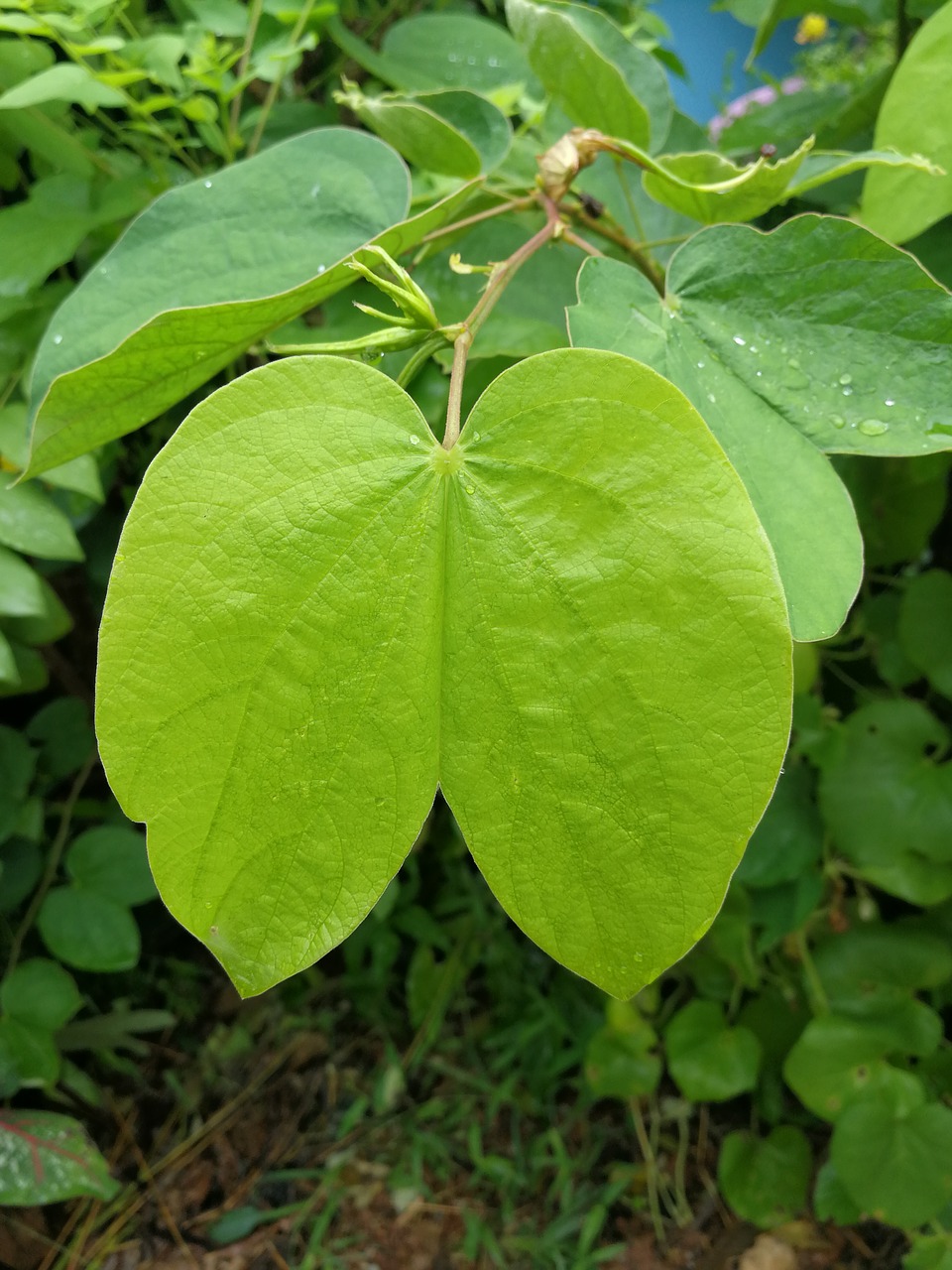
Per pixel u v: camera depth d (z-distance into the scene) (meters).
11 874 0.58
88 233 0.42
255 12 0.40
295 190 0.25
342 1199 0.68
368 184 0.25
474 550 0.16
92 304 0.24
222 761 0.16
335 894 0.16
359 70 0.54
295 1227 0.66
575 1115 0.71
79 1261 0.64
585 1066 0.67
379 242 0.23
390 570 0.16
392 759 0.16
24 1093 0.66
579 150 0.25
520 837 0.16
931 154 0.28
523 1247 0.65
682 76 0.59
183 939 0.75
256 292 0.24
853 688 0.66
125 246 0.24
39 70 0.38
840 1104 0.58
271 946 0.16
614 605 0.16
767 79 0.54
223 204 0.25
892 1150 0.56
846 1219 0.62
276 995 0.77
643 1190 0.70
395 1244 0.66
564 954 0.16
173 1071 0.73
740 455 0.20
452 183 0.38
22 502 0.39
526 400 0.16
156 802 0.16
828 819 0.58
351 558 0.16
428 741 0.16
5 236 0.39
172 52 0.37
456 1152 0.70
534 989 0.72
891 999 0.61
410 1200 0.68
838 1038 0.58
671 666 0.15
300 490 0.16
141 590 0.15
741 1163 0.65
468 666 0.16
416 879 0.73
